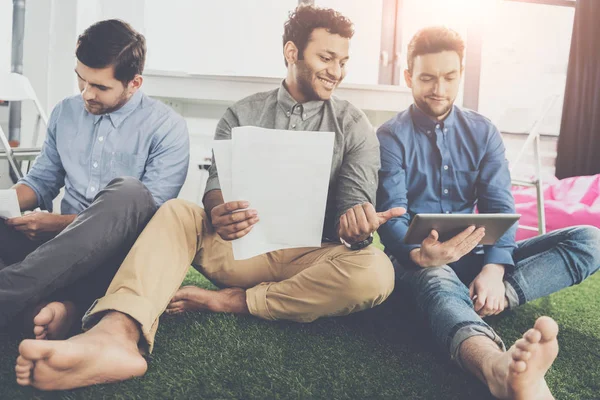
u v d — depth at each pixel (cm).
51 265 97
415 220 107
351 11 334
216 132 144
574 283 131
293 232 110
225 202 111
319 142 106
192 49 315
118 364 86
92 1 278
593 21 336
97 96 130
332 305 117
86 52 125
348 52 134
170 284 101
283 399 88
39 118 215
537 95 361
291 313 120
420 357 111
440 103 144
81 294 109
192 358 102
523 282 128
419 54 146
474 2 343
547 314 149
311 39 131
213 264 125
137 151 138
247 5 314
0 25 249
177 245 106
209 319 121
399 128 148
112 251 103
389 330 126
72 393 84
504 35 354
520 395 81
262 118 140
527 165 366
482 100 359
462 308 105
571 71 343
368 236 115
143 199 107
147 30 310
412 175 148
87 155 138
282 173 108
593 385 101
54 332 99
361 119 136
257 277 128
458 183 148
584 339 128
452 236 113
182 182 142
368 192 130
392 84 339
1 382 87
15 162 183
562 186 302
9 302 96
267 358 104
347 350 112
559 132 353
